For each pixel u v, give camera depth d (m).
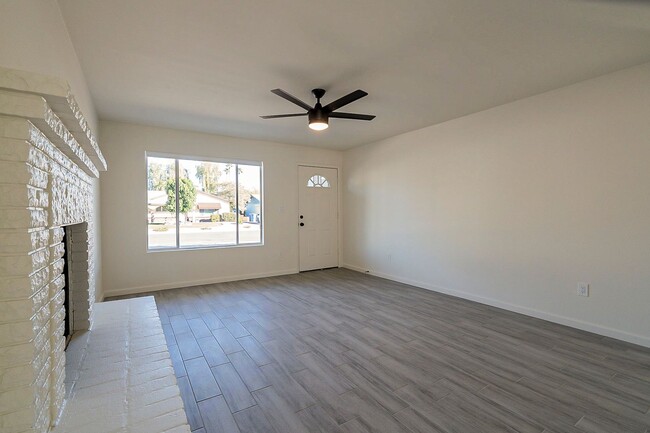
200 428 1.62
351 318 3.28
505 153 3.53
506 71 2.69
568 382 2.05
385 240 5.26
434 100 3.39
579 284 2.96
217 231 5.02
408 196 4.81
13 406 0.95
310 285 4.75
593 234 2.86
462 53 2.38
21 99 0.91
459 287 4.08
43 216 1.09
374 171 5.47
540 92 3.17
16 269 0.94
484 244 3.77
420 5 1.82
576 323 2.98
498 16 1.92
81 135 1.40
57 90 0.95
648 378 2.09
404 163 4.86
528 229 3.34
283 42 2.21
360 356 2.42
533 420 1.68
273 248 5.45
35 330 1.01
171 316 3.34
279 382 2.06
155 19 1.93
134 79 2.79
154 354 1.84
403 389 1.98
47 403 1.14
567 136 3.02
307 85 2.95
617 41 2.21
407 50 2.33
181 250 4.59
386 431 1.61
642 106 2.57
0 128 0.90
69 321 2.10
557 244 3.11
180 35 2.11
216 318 3.28
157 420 1.27
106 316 2.48
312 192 5.92
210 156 4.79
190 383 2.04
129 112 3.70
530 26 2.03
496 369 2.22
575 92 2.95
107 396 1.42
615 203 2.73
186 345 2.62
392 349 2.54
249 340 2.73
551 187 3.14
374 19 1.95
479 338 2.76
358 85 2.96
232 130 4.57
